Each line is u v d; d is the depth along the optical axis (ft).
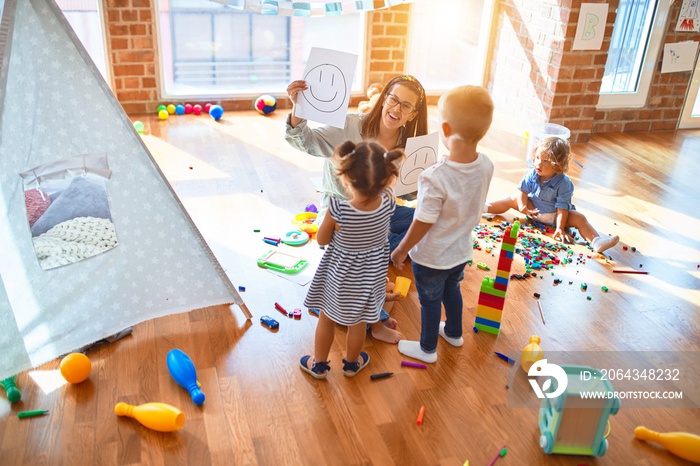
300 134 8.48
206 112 15.64
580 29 13.83
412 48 16.63
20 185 6.81
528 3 15.05
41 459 6.15
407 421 6.82
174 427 6.38
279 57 15.93
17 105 6.59
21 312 7.06
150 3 14.34
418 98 8.39
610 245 10.12
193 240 7.97
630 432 6.81
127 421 6.65
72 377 6.98
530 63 15.23
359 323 6.97
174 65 15.29
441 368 7.63
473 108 6.49
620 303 9.05
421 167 8.82
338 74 8.05
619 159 14.33
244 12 15.14
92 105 7.00
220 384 7.20
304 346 7.88
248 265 9.50
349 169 6.22
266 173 12.51
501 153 14.08
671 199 12.39
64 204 7.47
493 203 11.48
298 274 9.32
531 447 6.57
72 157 6.98
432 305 7.36
